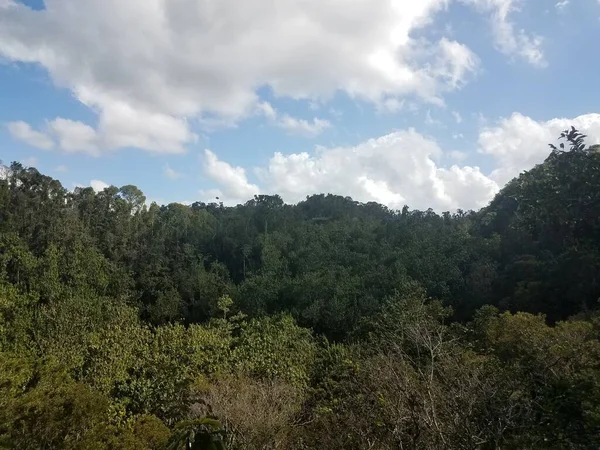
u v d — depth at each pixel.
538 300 23.89
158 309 37.22
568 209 17.69
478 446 5.05
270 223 55.41
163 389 13.84
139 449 7.80
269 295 34.72
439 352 7.08
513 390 5.90
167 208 61.91
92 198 45.28
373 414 6.02
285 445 8.77
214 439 2.40
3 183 37.28
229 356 17.11
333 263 39.19
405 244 41.09
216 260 47.38
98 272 32.59
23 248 30.16
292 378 14.39
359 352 15.42
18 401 6.98
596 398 6.03
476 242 36.00
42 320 18.73
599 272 20.81
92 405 7.27
